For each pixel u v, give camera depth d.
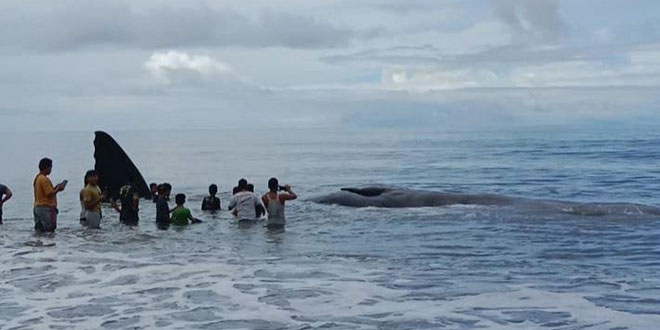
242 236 19.17
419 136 147.75
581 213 22.77
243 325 10.50
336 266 14.81
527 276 13.79
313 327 10.34
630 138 99.69
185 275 13.88
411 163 57.25
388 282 13.23
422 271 14.27
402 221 21.84
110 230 20.47
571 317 10.76
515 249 16.95
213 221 22.42
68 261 15.37
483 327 10.27
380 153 77.38
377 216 23.00
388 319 10.73
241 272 14.16
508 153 67.62
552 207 23.48
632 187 33.50
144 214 24.56
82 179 45.25
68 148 115.25
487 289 12.64
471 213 23.17
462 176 42.34
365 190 26.67
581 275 13.89
